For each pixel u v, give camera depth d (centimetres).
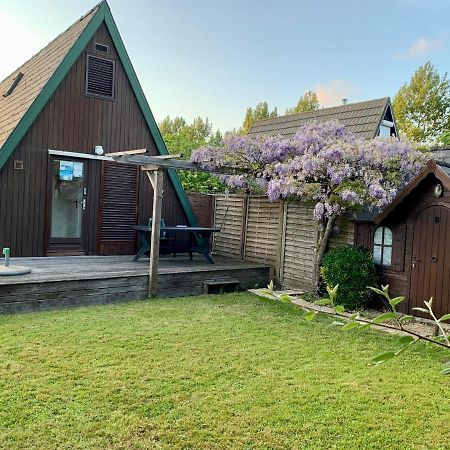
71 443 279
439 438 306
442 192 646
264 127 1424
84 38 905
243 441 291
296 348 491
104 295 684
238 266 886
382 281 739
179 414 322
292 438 298
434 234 666
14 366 394
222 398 351
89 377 378
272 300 169
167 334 515
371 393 376
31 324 530
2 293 583
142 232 895
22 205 852
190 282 796
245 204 1015
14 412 312
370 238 758
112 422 306
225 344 491
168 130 2844
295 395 364
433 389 390
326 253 786
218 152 836
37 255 878
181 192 1074
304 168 725
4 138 835
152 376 387
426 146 775
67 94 899
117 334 504
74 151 914
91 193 947
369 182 699
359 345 514
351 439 301
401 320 148
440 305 655
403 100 2278
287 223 907
